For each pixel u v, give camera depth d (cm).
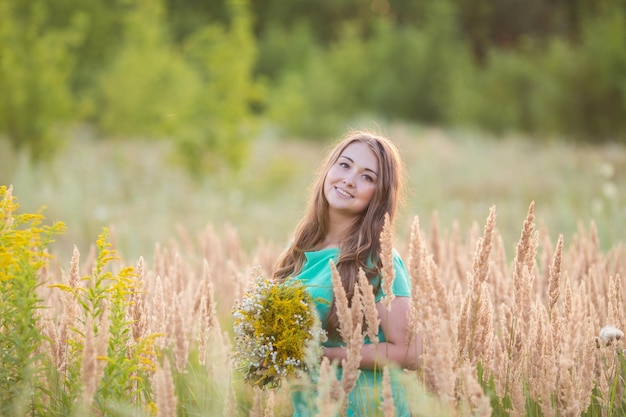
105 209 924
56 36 1445
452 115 2206
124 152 1499
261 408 303
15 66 1287
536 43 2911
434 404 255
